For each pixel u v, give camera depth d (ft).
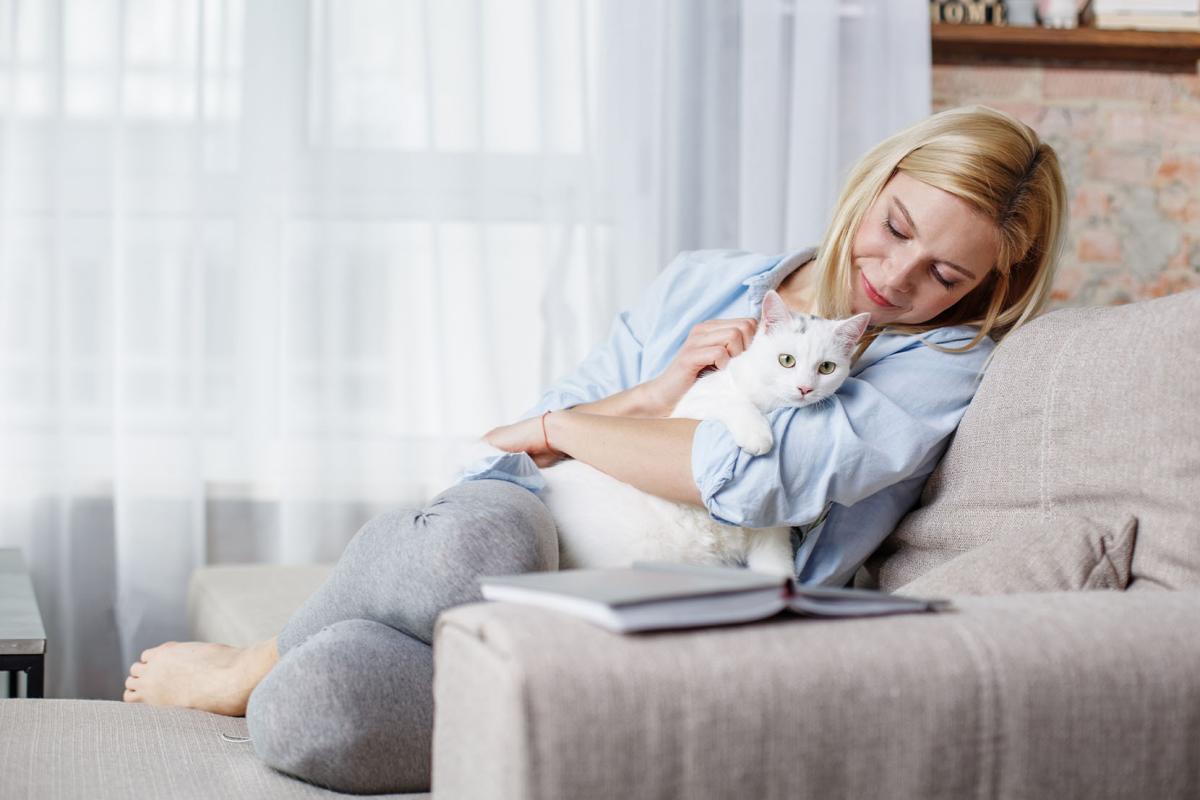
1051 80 8.59
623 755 2.50
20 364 7.41
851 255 4.97
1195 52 8.42
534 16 7.98
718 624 2.76
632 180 8.13
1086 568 3.83
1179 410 3.85
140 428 7.57
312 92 7.74
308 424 7.80
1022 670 2.79
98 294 7.51
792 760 2.60
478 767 2.60
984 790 2.75
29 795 3.45
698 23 8.20
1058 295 8.62
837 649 2.71
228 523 7.86
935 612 3.01
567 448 4.76
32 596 5.75
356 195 7.82
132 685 4.92
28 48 7.38
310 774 3.70
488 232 8.02
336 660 3.67
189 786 3.64
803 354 4.55
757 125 8.13
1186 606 3.13
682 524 4.65
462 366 7.98
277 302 7.77
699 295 5.74
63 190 7.41
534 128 8.04
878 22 8.31
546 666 2.49
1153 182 8.67
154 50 7.54
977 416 4.55
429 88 7.80
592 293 8.09
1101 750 2.84
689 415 4.77
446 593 3.73
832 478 4.30
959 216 4.61
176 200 7.59
